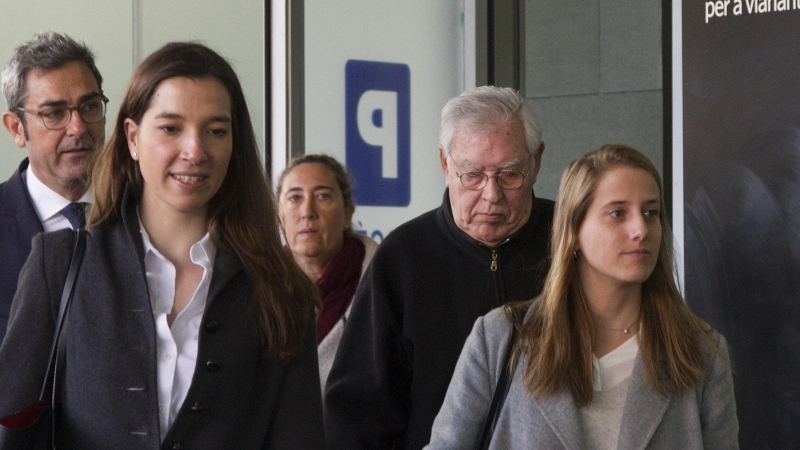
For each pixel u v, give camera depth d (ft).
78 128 9.77
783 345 11.39
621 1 17.49
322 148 17.84
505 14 18.58
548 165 18.40
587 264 8.46
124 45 16.31
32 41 10.07
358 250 13.42
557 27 18.20
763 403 11.52
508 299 9.84
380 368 9.87
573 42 18.04
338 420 9.93
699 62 12.03
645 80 17.28
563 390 8.13
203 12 16.94
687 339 8.27
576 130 18.12
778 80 11.43
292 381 7.06
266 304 6.93
